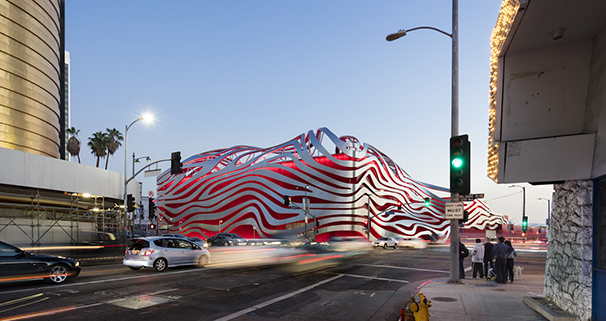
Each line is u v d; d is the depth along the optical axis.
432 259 24.06
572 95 7.25
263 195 66.31
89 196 27.61
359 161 61.28
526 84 7.57
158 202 83.25
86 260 21.11
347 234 58.91
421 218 71.00
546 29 6.49
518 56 7.52
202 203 74.25
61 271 12.10
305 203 52.25
